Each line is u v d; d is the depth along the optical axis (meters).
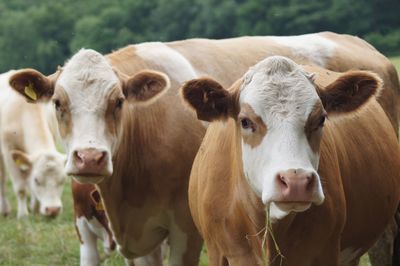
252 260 6.30
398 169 7.70
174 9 31.14
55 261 10.83
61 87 7.45
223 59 9.04
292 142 5.46
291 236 6.11
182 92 6.03
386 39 27.89
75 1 35.81
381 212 7.34
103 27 31.03
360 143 7.05
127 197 8.16
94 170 7.02
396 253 8.44
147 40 30.81
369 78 6.00
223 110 6.05
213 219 6.47
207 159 6.65
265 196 5.36
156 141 8.14
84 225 9.04
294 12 29.44
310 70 7.28
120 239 8.30
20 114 15.84
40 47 34.75
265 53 9.36
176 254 8.24
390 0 28.58
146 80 7.78
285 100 5.61
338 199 6.25
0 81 17.12
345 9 28.95
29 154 15.42
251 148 5.64
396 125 9.88
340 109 6.14
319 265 6.32
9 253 11.20
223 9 30.58
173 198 8.14
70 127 7.34
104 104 7.43
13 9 41.53
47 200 14.52
